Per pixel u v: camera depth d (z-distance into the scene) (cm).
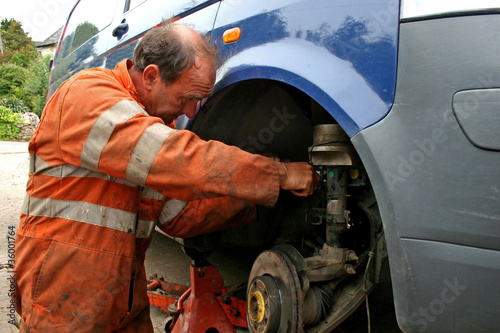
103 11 277
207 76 115
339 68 94
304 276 111
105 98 104
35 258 111
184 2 169
